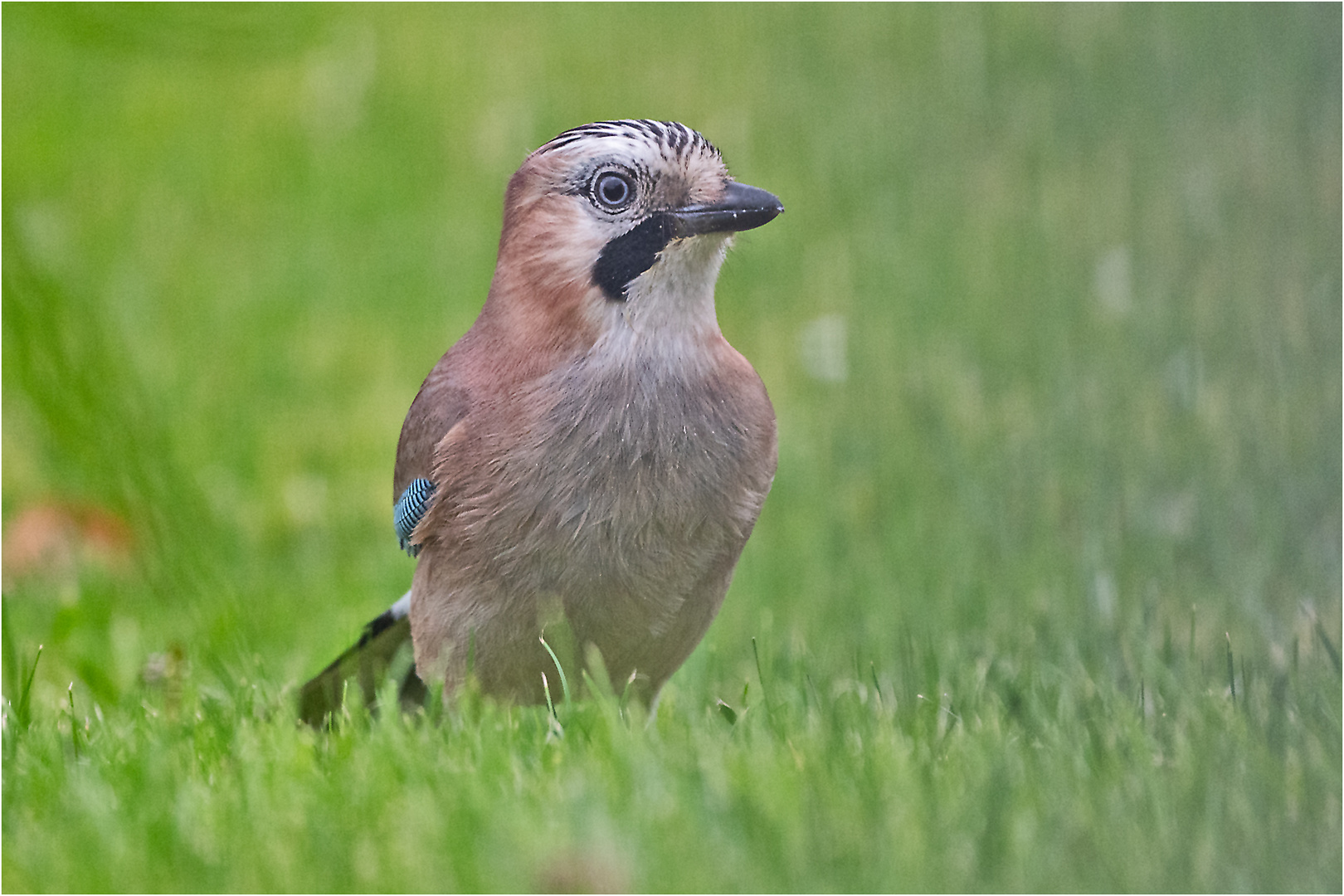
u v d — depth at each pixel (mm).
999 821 5109
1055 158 17953
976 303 15211
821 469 12430
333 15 21734
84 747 6746
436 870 5086
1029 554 10414
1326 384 12406
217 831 5469
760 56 21344
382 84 21188
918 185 18016
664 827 5176
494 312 7082
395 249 17812
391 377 15312
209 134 20203
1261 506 10430
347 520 12719
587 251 6797
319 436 14117
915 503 11617
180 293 16875
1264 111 18047
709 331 6953
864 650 8828
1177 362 12211
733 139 19219
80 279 15836
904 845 5031
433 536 7027
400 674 7602
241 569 11719
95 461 11016
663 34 22250
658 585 6883
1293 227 15516
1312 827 5254
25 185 18391
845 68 20594
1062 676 7277
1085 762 5793
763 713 6617
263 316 16422
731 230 6762
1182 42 19734
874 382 14000
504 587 6859
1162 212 16438
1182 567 9914
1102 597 8617
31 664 9117
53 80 21016
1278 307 13906
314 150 19906
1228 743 5871
